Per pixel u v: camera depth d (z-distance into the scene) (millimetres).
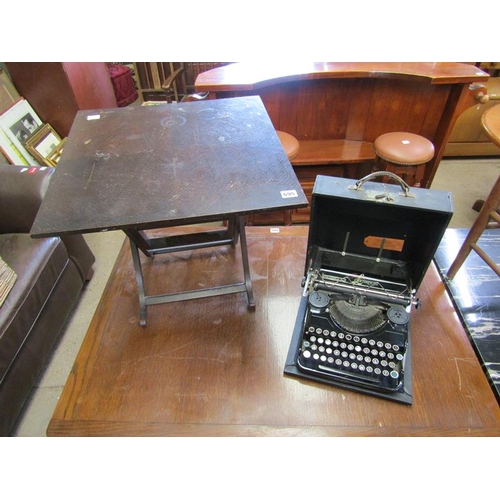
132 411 1006
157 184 1002
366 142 2352
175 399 1026
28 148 2240
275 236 1536
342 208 989
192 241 1437
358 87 2111
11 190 1526
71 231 874
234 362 1104
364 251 1114
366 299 1079
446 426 951
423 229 981
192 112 1332
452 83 1870
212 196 960
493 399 997
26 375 1442
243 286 1255
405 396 994
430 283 1314
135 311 1263
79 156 1114
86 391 1049
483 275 1636
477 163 2977
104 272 2131
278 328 1193
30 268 1469
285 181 1009
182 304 1271
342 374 1003
